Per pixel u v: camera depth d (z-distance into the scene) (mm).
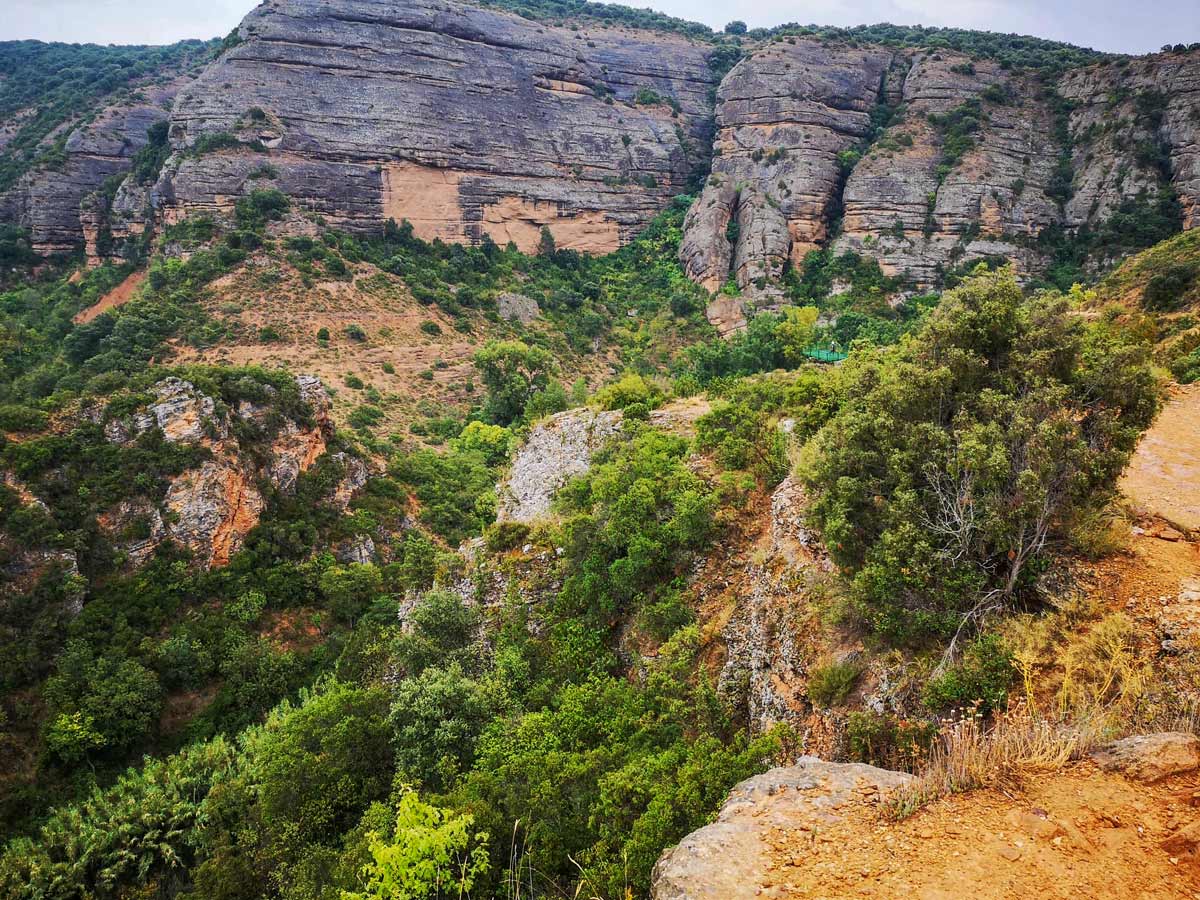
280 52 96062
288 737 20062
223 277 75500
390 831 14789
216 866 18453
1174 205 77250
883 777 7551
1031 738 7453
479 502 49344
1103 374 10953
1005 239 82438
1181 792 6273
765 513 18406
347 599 39469
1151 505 12641
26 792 27406
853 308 79938
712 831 7078
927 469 10938
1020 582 10336
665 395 34312
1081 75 93812
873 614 10766
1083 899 5438
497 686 18625
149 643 33750
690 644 16125
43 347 69875
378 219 95375
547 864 11508
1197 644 8586
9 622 31828
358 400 64812
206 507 39250
